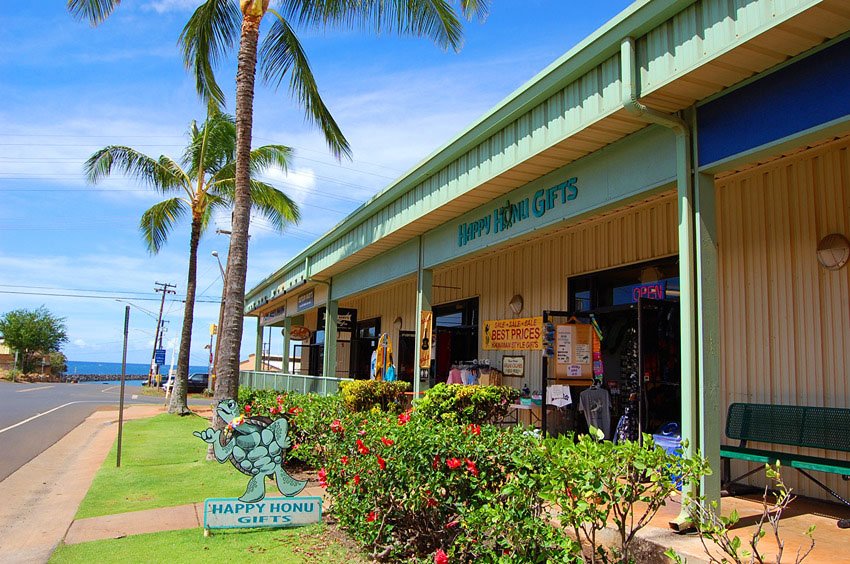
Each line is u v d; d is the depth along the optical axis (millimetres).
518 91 6770
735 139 4770
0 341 64688
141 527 5910
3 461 10617
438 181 9047
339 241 13797
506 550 3863
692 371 4816
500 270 11758
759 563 3131
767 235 6559
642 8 5047
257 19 10359
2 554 5297
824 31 4082
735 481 6109
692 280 4953
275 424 5965
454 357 13016
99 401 27891
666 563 4164
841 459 5750
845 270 5801
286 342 21250
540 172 7270
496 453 4289
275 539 5402
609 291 9094
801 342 6141
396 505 4832
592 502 3496
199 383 35812
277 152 17156
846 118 4020
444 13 10078
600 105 5621
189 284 19000
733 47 4297
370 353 18531
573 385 8633
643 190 5734
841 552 4137
